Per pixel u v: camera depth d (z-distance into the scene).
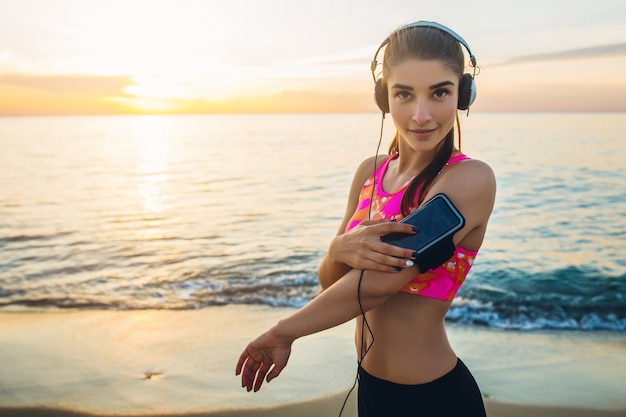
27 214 13.64
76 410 3.46
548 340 4.91
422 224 1.24
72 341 4.82
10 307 6.19
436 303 1.41
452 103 1.32
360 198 1.66
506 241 9.55
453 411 1.45
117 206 14.86
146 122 161.88
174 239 10.33
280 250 9.19
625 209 12.48
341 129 82.56
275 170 24.33
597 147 31.70
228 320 5.50
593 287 6.85
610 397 3.61
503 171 20.39
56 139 60.28
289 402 3.52
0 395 3.69
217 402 3.54
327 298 1.26
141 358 4.37
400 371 1.44
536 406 3.50
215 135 69.38
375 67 1.55
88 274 7.77
